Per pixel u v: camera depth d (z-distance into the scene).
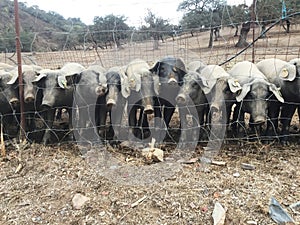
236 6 23.06
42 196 4.30
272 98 5.69
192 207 3.98
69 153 5.55
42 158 5.32
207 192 4.27
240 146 5.80
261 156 5.34
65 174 4.81
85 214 3.94
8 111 6.30
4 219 3.91
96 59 10.48
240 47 17.86
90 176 4.73
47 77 5.98
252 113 5.58
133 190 4.34
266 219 3.77
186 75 5.91
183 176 4.71
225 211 3.87
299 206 3.93
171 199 4.12
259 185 4.41
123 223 3.78
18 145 5.70
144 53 10.67
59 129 6.73
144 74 5.88
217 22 26.67
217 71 6.23
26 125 6.23
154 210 3.97
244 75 6.24
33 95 5.75
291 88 5.85
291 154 5.43
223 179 4.59
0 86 6.00
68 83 5.95
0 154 5.44
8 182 4.64
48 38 23.23
